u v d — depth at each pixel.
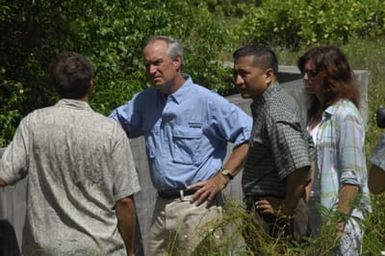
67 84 10.50
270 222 11.54
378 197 13.02
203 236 11.58
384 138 11.30
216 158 12.16
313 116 12.08
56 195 10.41
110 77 18.88
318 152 11.78
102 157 10.42
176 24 20.94
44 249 10.42
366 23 34.16
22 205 11.94
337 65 11.70
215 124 11.98
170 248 11.97
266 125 11.40
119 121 12.47
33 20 17.47
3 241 11.75
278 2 33.44
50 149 10.41
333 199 11.62
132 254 10.95
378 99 23.86
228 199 12.37
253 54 11.46
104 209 10.52
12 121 16.62
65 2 18.20
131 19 19.75
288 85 18.91
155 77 11.86
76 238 10.39
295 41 33.41
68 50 18.14
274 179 11.58
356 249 11.66
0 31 17.41
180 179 11.97
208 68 21.16
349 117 11.59
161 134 12.09
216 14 39.31
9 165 10.46
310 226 11.75
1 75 16.81
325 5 33.38
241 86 11.59
